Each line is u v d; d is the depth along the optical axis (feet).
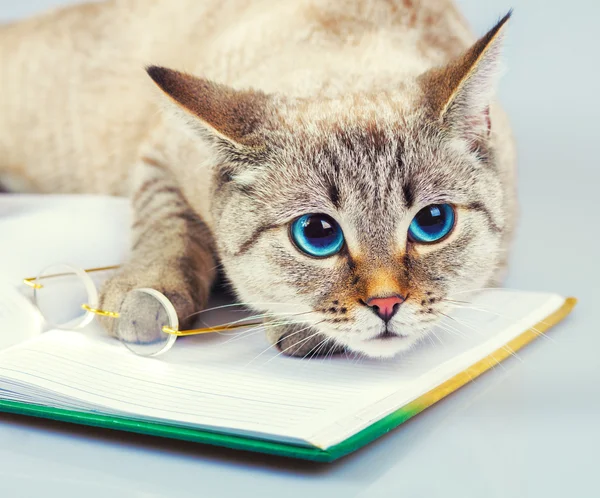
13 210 1.93
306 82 1.64
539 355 1.61
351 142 1.45
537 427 1.36
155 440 1.33
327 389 1.34
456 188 1.45
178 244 1.74
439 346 1.51
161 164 1.89
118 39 2.24
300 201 1.43
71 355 1.46
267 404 1.29
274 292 1.48
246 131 1.50
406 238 1.42
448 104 1.46
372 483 1.21
